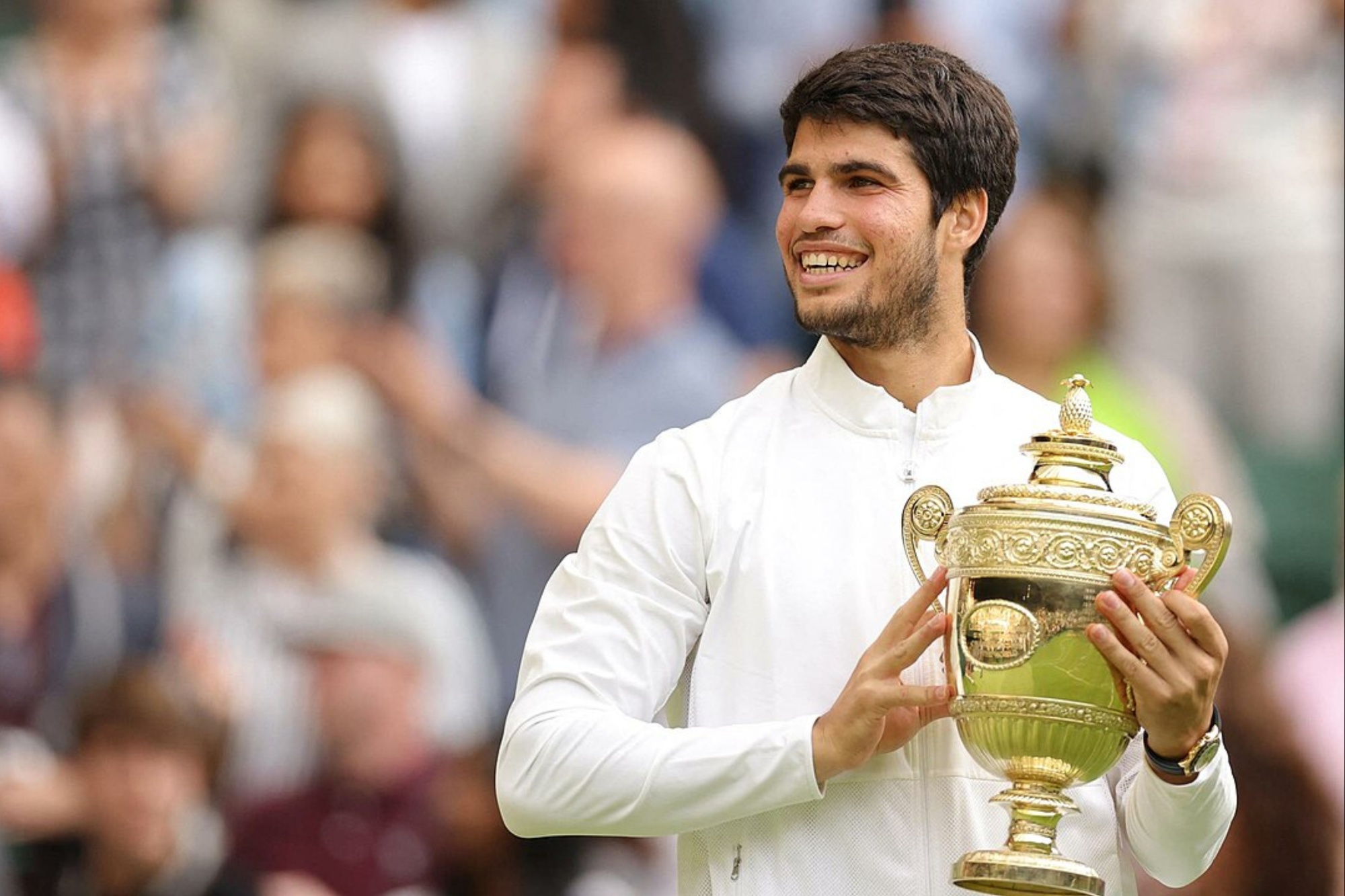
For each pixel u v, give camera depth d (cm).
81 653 1831
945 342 790
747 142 2030
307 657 1814
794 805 749
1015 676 710
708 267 1995
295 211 1984
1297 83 2136
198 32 2017
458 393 1950
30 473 1858
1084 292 2031
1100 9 2120
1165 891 1576
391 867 1766
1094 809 768
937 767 753
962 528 725
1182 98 2125
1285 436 2094
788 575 764
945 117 766
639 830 738
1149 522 716
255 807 1767
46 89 1981
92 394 1919
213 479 1891
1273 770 1669
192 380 1927
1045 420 800
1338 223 2112
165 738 1750
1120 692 717
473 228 2003
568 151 2002
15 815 1753
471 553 1908
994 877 707
